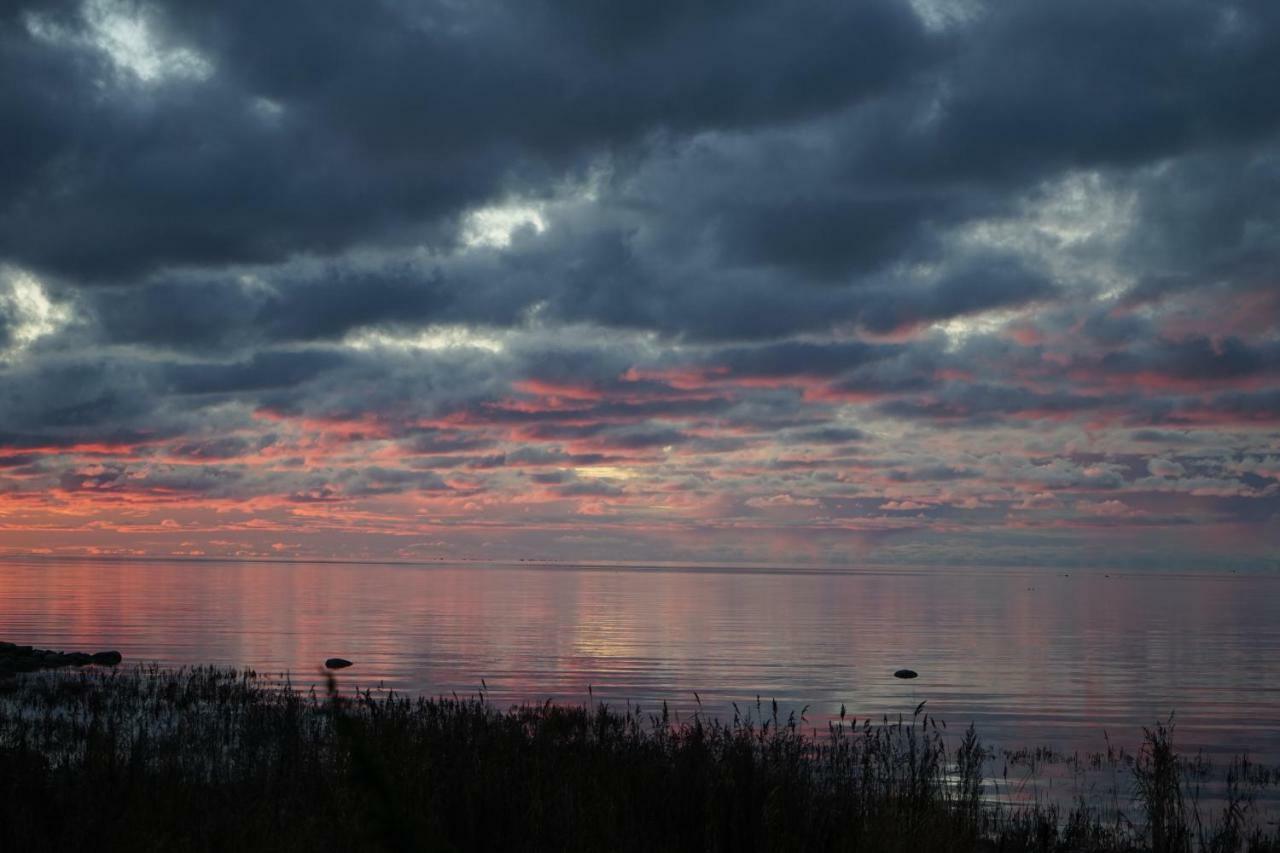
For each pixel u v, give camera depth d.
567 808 9.20
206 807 9.62
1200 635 59.41
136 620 55.91
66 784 9.98
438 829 8.23
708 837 8.63
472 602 86.38
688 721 22.22
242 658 36.00
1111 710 27.62
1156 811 12.24
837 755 15.50
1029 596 131.75
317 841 8.36
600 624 60.53
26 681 25.00
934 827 9.65
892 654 43.66
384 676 31.53
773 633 55.25
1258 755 20.95
